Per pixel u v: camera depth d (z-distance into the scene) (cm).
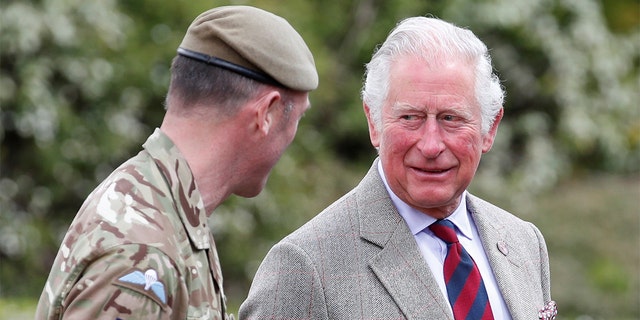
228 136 845
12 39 3272
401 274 976
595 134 4741
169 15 3675
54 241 3509
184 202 817
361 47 4528
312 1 4488
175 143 838
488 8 4628
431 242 1009
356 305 958
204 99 841
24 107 3300
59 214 3575
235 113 843
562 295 3722
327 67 4106
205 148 841
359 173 4391
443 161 954
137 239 772
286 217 3684
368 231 991
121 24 3494
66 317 756
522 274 1044
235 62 844
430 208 1003
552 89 4778
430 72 949
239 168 859
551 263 3938
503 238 1056
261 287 964
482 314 980
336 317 954
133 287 755
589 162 4944
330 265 969
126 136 3525
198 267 812
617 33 5331
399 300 961
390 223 998
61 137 3416
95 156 3484
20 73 3325
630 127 4959
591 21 4900
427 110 948
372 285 968
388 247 986
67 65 3384
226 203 3500
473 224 1059
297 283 956
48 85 3409
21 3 3338
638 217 4269
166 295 772
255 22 857
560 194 4566
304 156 4066
